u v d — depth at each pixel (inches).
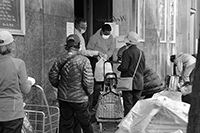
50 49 279.4
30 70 258.7
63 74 214.5
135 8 456.1
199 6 790.5
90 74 213.2
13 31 238.8
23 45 251.3
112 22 417.4
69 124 223.1
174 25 592.7
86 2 472.4
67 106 218.8
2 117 161.2
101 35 367.2
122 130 154.6
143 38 475.2
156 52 516.4
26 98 251.9
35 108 260.1
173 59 401.1
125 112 279.9
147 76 302.7
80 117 219.5
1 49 163.5
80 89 214.7
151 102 153.9
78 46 216.7
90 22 473.1
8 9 235.3
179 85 288.5
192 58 381.1
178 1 615.8
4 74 161.3
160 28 536.4
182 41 651.5
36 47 265.0
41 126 238.7
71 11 305.0
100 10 470.6
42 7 271.1
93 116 320.5
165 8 551.8
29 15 257.6
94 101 340.5
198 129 101.6
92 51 332.8
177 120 148.1
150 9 494.6
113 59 387.9
